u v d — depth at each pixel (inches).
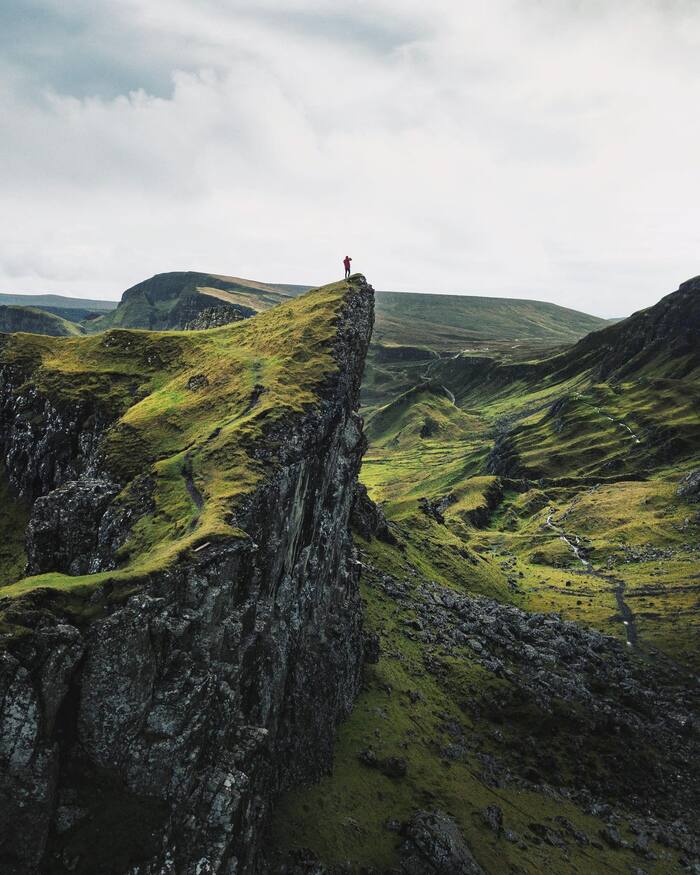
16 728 1317.7
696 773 3799.2
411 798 2876.5
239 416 3009.4
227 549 1931.6
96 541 2544.3
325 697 2965.1
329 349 3597.4
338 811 2583.7
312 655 2910.9
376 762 3014.3
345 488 3435.0
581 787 3511.3
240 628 1956.2
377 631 4498.0
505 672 4424.2
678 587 6875.0
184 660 1672.0
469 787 3122.5
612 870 2795.3
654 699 4672.7
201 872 1534.2
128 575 1638.8
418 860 2391.7
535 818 3056.1
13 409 4303.6
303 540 2861.7
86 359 4606.3
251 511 2301.9
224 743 1808.6
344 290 4269.2
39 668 1385.3
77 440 3811.5
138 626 1545.3
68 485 2736.2
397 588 5339.6
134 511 2461.9
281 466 2625.5
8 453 4104.3
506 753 3656.5
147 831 1461.6
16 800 1306.6
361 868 2322.8
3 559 3403.1
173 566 1761.8
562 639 5378.9
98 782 1455.5
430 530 7613.2
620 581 7386.8
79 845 1375.5
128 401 3878.0
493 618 5393.7
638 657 5472.4
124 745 1488.7
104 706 1464.1
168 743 1550.2
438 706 3895.2
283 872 2149.4
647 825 3248.0
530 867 2623.0
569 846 2903.5
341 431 3334.2
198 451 2733.8
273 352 3730.3
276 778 2420.0
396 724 3444.9
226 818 1643.7
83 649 1456.7
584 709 4249.5
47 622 1448.1
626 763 3774.6
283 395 3117.6
